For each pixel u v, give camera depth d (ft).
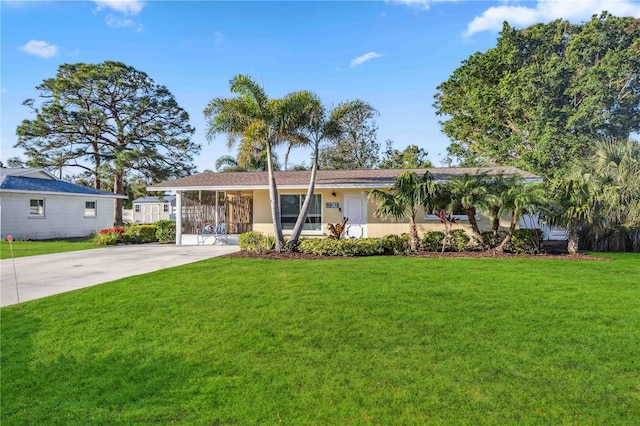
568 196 39.55
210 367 13.55
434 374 12.76
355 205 53.88
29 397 11.78
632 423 10.04
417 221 49.83
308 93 40.96
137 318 18.75
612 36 78.79
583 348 14.64
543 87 76.74
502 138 91.66
